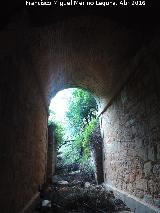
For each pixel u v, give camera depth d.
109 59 6.07
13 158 3.57
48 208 5.64
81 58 6.82
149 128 4.44
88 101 14.89
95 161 10.38
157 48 3.72
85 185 9.75
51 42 5.14
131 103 5.60
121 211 5.53
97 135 10.64
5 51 3.01
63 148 16.33
